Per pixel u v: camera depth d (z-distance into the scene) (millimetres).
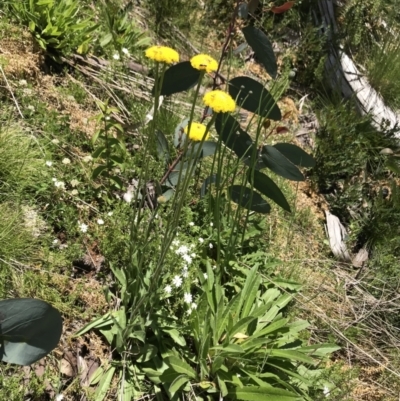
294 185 691
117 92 609
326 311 542
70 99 553
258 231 508
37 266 408
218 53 782
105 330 396
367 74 875
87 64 615
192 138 316
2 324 256
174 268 433
